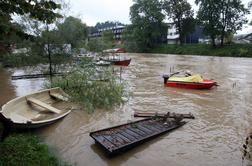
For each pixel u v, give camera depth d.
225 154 6.96
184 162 6.55
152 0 60.91
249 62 33.06
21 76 18.00
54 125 8.98
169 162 6.55
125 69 26.09
